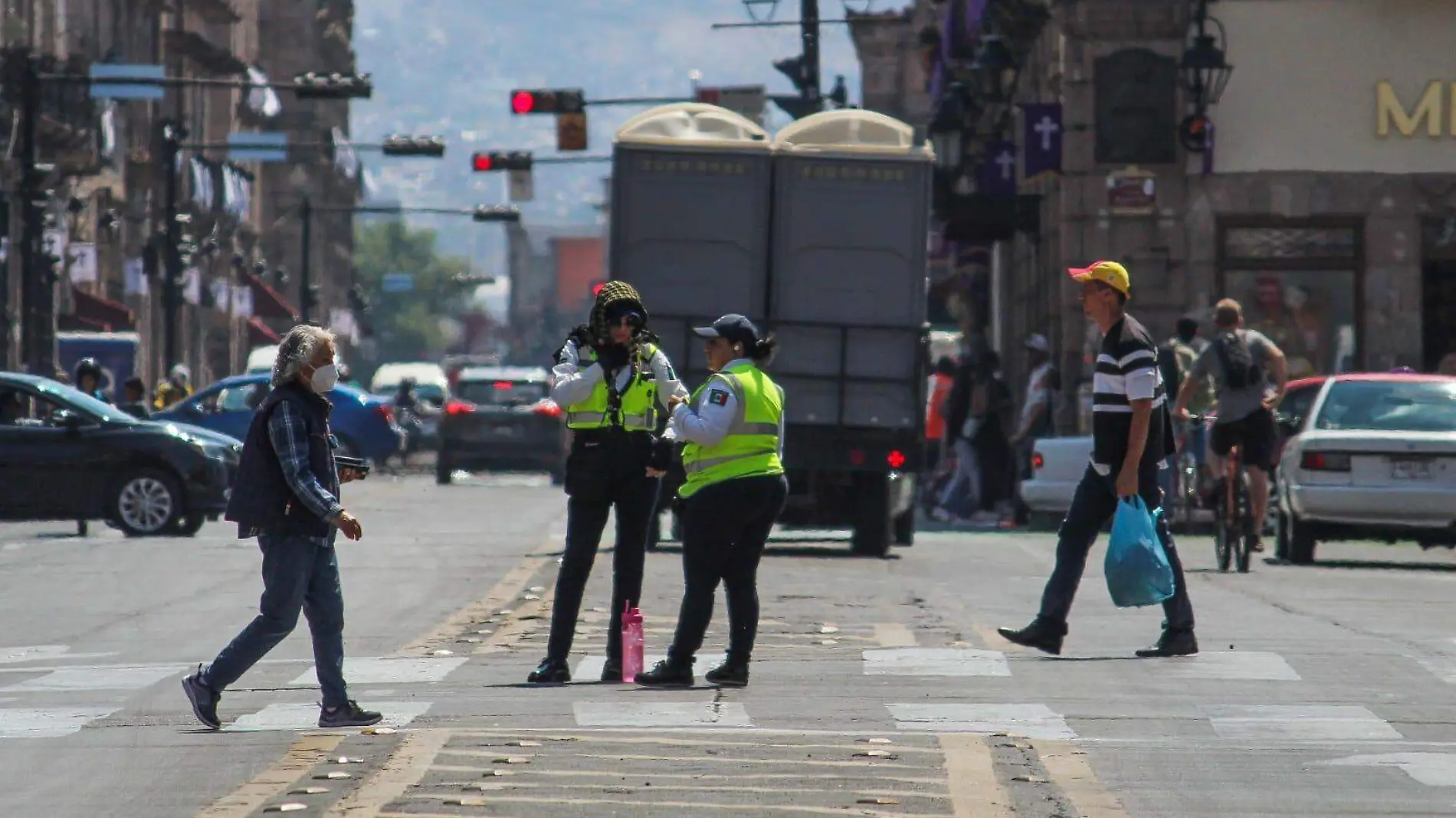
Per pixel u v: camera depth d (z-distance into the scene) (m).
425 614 52.41
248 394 127.81
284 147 170.50
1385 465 68.56
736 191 71.81
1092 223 105.62
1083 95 105.50
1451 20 104.44
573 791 26.72
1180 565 41.97
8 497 82.00
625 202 71.81
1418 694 36.19
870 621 49.41
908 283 71.81
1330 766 29.19
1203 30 104.31
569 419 38.69
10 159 157.62
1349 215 105.06
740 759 29.17
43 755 30.70
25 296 128.12
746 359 37.94
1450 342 104.94
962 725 32.84
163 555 71.69
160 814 25.77
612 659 38.88
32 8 174.62
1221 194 105.12
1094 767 29.11
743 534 37.66
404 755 29.36
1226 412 66.06
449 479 142.38
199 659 43.34
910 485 77.75
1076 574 41.72
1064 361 107.81
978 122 128.62
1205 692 36.53
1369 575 65.19
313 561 32.88
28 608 54.59
